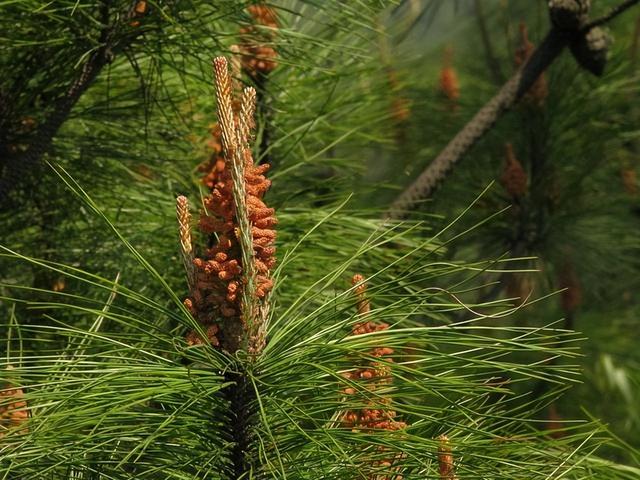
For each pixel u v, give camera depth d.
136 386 1.88
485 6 4.26
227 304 1.90
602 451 2.88
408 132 3.76
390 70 3.29
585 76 3.62
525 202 3.57
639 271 3.94
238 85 2.51
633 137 3.61
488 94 3.85
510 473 1.95
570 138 3.62
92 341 1.98
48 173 2.45
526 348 1.90
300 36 2.45
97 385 1.86
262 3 2.38
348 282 2.48
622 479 2.14
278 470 1.92
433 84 3.83
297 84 2.70
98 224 2.49
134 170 2.56
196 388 1.88
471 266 1.93
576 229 3.65
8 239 2.47
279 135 2.71
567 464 2.03
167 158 2.52
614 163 3.67
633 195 3.66
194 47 2.34
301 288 2.45
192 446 1.94
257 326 1.91
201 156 2.57
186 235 1.91
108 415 1.88
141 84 2.39
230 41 2.54
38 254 2.47
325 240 2.52
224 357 1.90
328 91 2.79
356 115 2.95
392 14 3.26
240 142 1.90
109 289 1.89
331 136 2.88
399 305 1.95
